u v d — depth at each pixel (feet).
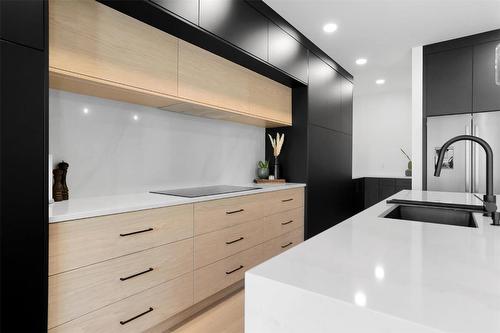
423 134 12.03
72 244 4.51
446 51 11.53
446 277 1.98
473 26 10.34
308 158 11.62
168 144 8.37
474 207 5.33
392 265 2.22
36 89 4.18
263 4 8.86
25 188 4.04
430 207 5.58
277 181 11.39
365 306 1.57
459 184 11.24
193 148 9.18
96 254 4.80
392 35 11.03
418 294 1.72
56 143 6.03
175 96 6.93
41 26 4.25
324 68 12.71
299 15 9.60
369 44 11.85
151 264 5.66
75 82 5.51
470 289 1.80
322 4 8.93
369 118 20.33
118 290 5.11
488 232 3.30
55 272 4.33
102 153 6.81
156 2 5.76
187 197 6.61
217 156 10.12
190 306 6.55
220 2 7.34
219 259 7.30
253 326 1.99
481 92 10.88
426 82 11.95
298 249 2.64
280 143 11.66
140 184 7.61
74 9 5.18
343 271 2.09
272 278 1.94
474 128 10.93
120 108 7.18
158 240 5.79
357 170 20.75
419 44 11.84
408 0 8.68
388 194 17.63
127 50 5.99
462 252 2.55
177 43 6.99
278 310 1.88
